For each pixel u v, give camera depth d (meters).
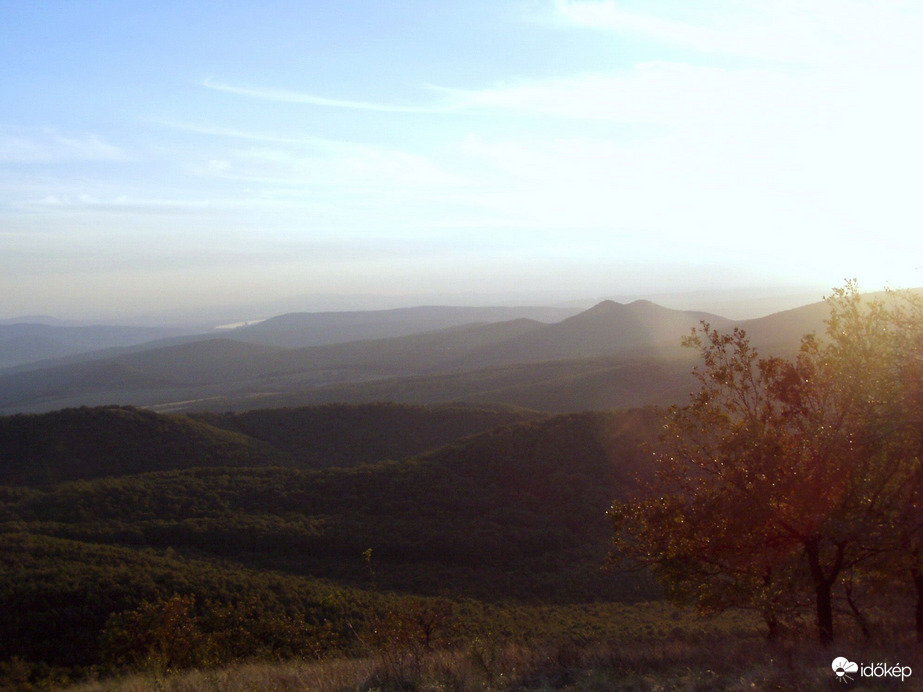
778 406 9.99
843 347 9.48
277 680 8.12
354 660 9.62
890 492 9.41
